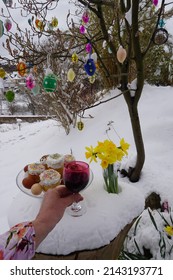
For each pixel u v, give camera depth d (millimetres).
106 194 1252
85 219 1068
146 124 3086
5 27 1764
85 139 3348
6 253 739
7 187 2748
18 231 779
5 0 1827
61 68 3432
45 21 2037
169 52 4238
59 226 1031
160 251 1514
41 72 3213
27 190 1173
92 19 3234
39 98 4105
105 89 4137
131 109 1850
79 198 1020
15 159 3605
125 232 1205
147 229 1639
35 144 3992
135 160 2098
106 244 1034
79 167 1029
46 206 880
